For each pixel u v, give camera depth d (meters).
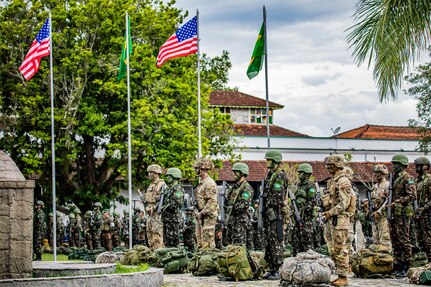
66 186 42.66
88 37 40.94
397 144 54.56
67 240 41.47
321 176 49.91
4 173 15.36
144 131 39.94
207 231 20.77
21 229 15.09
